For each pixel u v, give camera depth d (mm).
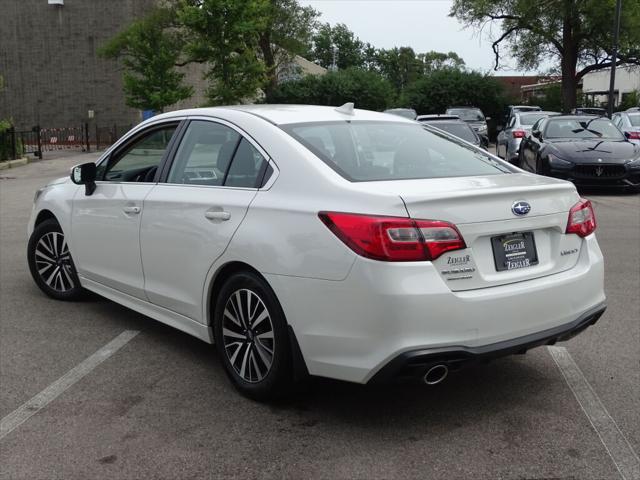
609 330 5070
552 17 36875
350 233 3240
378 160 3895
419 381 3236
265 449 3297
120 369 4363
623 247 8086
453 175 3902
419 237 3186
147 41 27141
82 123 35219
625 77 57219
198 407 3781
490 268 3418
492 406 3785
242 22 25516
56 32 34750
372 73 45188
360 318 3205
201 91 40219
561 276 3670
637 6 35219
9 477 3047
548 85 47656
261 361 3764
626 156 12352
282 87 43188
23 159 23062
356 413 3701
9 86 35375
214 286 4047
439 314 3176
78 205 5316
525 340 3436
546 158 12719
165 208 4352
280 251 3494
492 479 3018
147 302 4660
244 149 4047
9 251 8055
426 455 3234
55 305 5793
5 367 4391
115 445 3342
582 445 3326
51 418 3645
